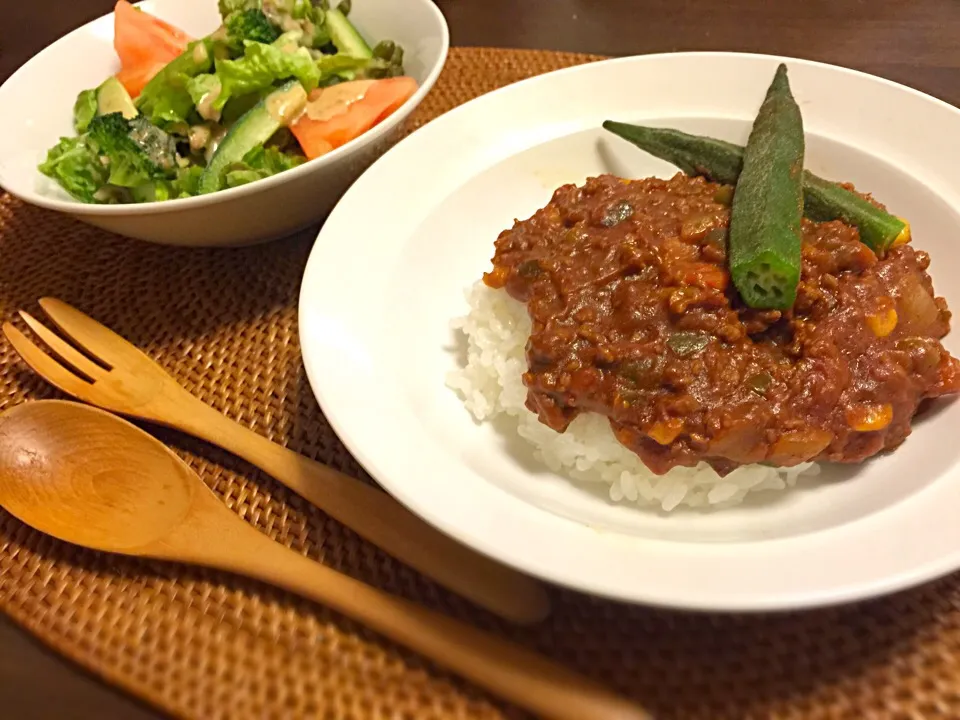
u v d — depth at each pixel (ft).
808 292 0.70
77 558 0.73
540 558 0.55
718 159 0.87
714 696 0.60
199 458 0.79
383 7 1.10
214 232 0.89
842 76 0.92
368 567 0.69
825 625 0.62
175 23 1.16
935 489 0.61
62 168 0.92
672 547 0.57
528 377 0.72
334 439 0.78
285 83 0.99
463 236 0.93
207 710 0.61
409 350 0.81
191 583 0.70
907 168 0.85
